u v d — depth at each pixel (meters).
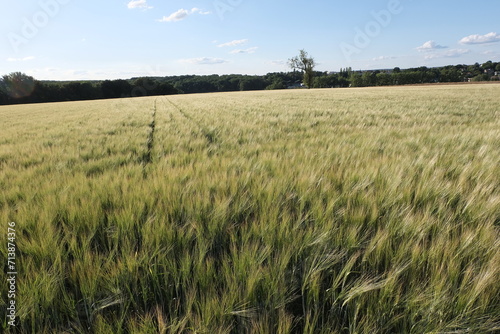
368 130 6.53
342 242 1.80
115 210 2.15
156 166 3.87
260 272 1.45
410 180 2.69
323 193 2.43
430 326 1.25
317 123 8.56
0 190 2.89
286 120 9.23
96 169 4.01
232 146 5.27
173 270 1.57
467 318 1.24
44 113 22.20
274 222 1.89
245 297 1.34
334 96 28.66
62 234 2.00
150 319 1.27
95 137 7.02
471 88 38.47
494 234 1.72
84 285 1.43
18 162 4.49
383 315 1.29
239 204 2.31
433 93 28.08
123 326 1.35
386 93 31.28
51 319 1.38
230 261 1.67
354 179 2.80
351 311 1.38
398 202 2.29
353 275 1.65
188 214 2.13
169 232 1.84
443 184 2.55
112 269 1.52
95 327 1.27
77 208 2.18
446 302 1.29
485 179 2.64
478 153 3.72
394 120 8.65
